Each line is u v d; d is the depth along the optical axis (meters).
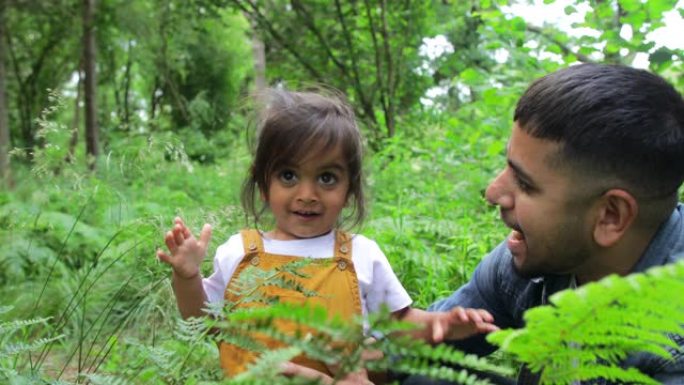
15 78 20.69
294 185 2.28
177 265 2.06
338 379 1.03
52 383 2.14
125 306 3.62
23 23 17.28
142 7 14.48
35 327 3.65
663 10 4.16
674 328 0.95
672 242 1.58
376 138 9.93
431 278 3.49
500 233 4.23
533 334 1.04
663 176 1.47
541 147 1.51
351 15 10.91
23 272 4.42
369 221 4.09
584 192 1.49
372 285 2.33
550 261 1.61
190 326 1.85
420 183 6.34
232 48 24.95
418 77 11.07
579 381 1.56
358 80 10.81
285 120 2.28
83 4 14.09
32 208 4.63
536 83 1.58
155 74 23.36
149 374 2.06
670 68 4.34
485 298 2.19
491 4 5.50
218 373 2.15
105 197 4.60
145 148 3.59
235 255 2.27
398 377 2.25
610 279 0.89
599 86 1.48
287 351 1.06
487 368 1.00
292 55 11.49
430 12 10.43
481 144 6.52
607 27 4.64
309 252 2.28
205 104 22.19
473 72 5.66
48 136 3.36
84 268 4.30
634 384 1.42
